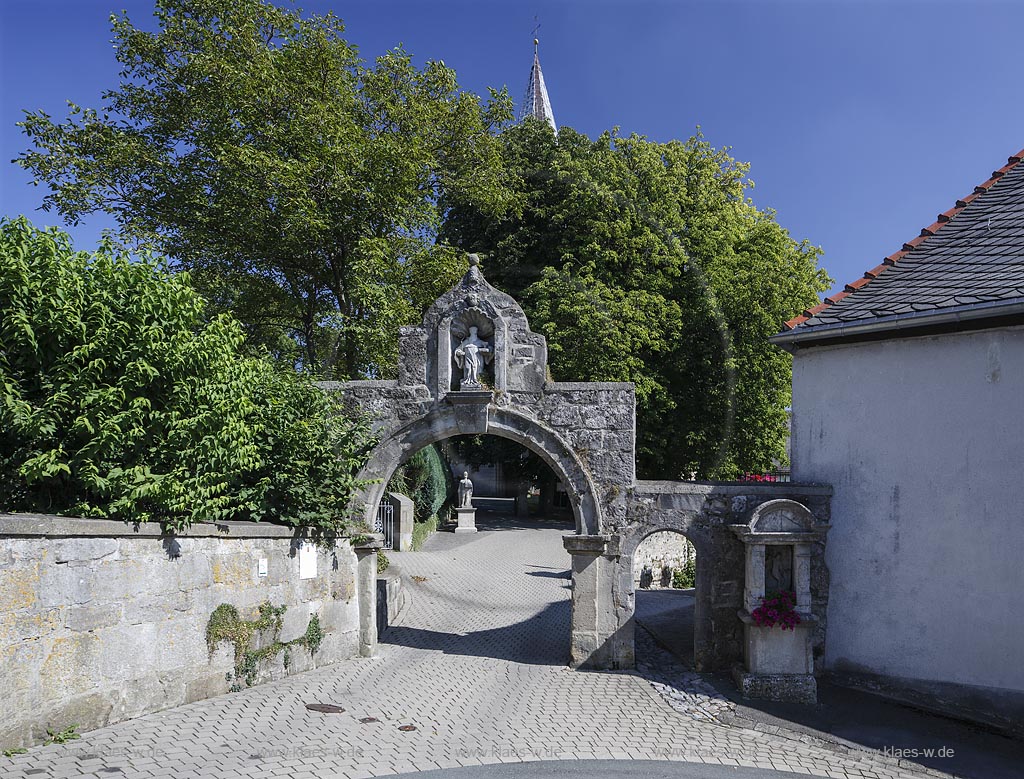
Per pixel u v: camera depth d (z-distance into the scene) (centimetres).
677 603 1762
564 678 1091
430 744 788
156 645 795
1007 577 943
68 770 615
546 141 2770
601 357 2153
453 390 1181
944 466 1005
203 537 860
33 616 661
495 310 1182
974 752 850
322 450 1063
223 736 746
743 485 1145
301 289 1952
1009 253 1055
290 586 1012
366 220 1798
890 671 1039
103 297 766
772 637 1032
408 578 1892
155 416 786
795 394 1184
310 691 938
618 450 1162
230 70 1552
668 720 921
